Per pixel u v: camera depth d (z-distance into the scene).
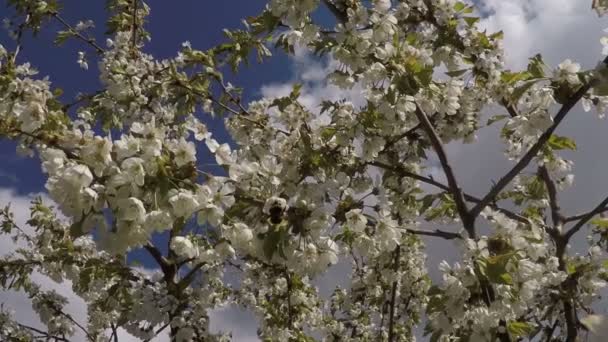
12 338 7.68
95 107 6.04
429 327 3.63
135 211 2.82
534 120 4.25
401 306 8.71
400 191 6.13
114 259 6.14
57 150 2.94
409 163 5.89
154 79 5.82
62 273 7.37
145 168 2.93
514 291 3.44
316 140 4.94
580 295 4.94
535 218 5.64
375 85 4.45
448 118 5.66
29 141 3.79
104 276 5.94
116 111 6.04
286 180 4.41
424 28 5.48
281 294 7.52
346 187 5.02
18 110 3.33
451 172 4.61
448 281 3.49
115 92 5.79
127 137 2.98
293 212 3.57
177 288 5.75
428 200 5.43
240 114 5.60
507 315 3.50
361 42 4.30
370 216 4.27
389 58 4.30
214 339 5.93
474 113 5.68
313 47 4.78
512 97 3.94
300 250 3.59
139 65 5.92
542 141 4.23
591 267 4.98
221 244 3.83
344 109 5.02
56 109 3.72
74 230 2.87
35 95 3.33
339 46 4.38
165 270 6.02
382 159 5.84
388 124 4.81
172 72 5.46
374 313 9.38
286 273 6.91
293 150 4.60
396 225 4.28
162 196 2.89
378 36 4.31
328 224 3.57
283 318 7.46
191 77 5.61
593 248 5.08
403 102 4.45
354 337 9.36
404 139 5.83
